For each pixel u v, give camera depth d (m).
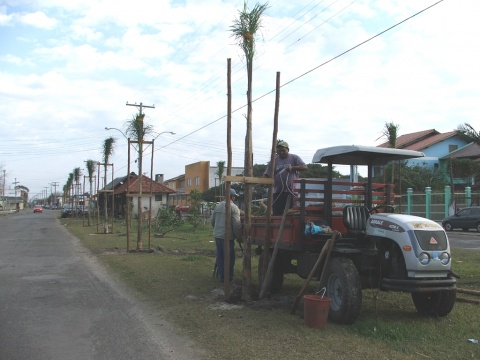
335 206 7.41
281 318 6.53
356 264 6.56
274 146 7.76
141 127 16.02
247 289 7.73
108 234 23.94
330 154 7.10
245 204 7.75
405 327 6.01
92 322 6.59
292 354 5.08
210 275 10.23
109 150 25.73
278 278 8.30
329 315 6.42
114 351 5.37
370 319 6.45
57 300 7.98
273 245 7.97
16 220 45.38
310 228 6.86
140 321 6.62
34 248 16.97
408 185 36.03
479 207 26.22
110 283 9.58
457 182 37.38
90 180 36.66
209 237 20.75
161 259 13.02
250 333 5.86
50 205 147.75
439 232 6.10
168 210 27.30
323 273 6.57
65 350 5.41
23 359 5.12
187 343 5.61
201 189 66.81
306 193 7.18
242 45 7.68
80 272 11.08
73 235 23.88
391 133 18.67
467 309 7.04
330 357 4.98
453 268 10.89
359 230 6.98
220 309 7.14
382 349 5.21
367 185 7.58
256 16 7.64
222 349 5.32
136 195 16.27
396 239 6.10
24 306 7.54
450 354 5.07
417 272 5.91
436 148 44.28
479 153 38.75
